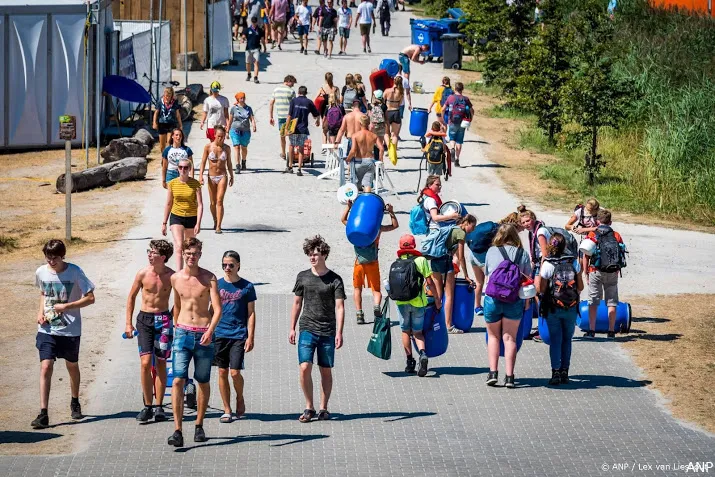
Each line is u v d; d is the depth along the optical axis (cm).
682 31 11162
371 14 12281
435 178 4456
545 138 8806
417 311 3634
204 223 5988
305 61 11719
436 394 3497
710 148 7950
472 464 2862
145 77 9400
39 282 3153
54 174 7444
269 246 5519
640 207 6994
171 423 3197
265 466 2823
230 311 3112
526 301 3541
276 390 3522
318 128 8831
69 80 8181
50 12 8062
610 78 7456
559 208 6719
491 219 6262
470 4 11006
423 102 9831
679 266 5531
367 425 3184
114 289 4738
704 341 4175
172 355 3309
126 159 7225
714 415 3334
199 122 8888
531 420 3250
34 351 3928
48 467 2786
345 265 5212
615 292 4194
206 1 11012
